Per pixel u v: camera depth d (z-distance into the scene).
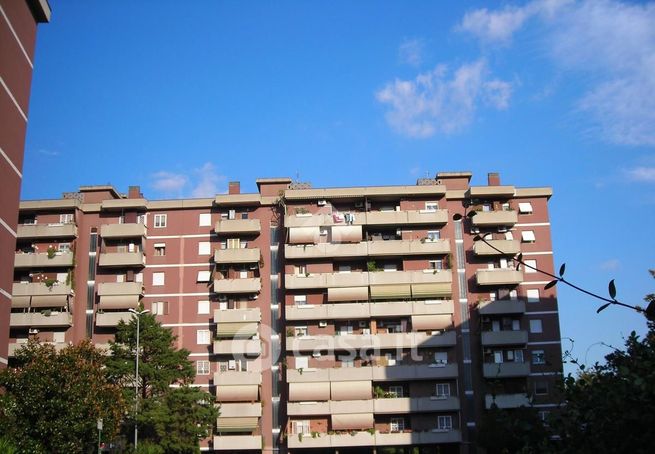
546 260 73.19
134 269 73.50
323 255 71.62
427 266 72.62
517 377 68.69
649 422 9.67
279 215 74.88
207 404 63.44
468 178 77.06
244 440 66.62
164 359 63.69
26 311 71.75
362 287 71.00
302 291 71.88
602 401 10.12
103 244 74.06
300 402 67.56
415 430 66.88
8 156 44.19
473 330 70.81
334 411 67.12
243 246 74.06
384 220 72.62
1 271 43.16
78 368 48.06
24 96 46.91
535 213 74.75
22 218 75.69
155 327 64.88
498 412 11.56
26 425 43.84
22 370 45.53
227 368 70.56
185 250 74.12
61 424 44.25
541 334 70.69
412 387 68.56
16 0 45.31
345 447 66.31
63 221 74.75
